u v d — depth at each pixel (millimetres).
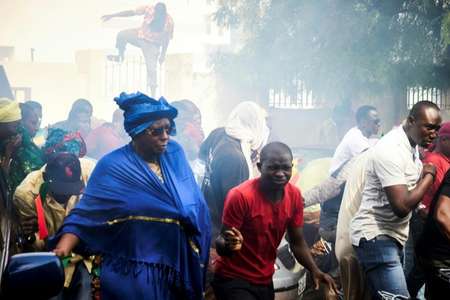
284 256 6113
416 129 5516
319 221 7176
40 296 3068
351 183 5926
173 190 4586
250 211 4828
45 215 5211
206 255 4773
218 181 5863
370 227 5613
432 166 5414
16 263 3066
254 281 4938
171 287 4566
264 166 4801
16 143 5750
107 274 4484
